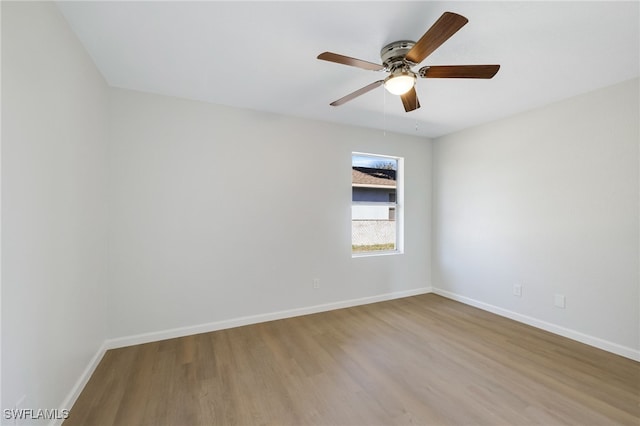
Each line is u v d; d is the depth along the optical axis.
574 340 2.56
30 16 1.24
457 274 3.76
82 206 1.85
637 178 2.21
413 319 3.10
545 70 2.11
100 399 1.75
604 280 2.39
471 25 1.60
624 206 2.28
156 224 2.56
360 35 1.71
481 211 3.44
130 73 2.20
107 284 2.38
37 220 1.31
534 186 2.89
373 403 1.72
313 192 3.30
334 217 3.43
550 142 2.76
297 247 3.21
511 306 3.11
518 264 3.04
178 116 2.65
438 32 1.32
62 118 1.55
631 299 2.24
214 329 2.79
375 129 3.70
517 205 3.04
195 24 1.61
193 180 2.71
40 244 1.33
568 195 2.62
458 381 1.94
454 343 2.52
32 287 1.27
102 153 2.26
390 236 3.98
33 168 1.28
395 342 2.54
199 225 2.73
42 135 1.35
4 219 1.08
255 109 2.98
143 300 2.52
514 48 1.83
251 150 2.97
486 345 2.47
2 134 1.07
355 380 1.95
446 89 2.44
